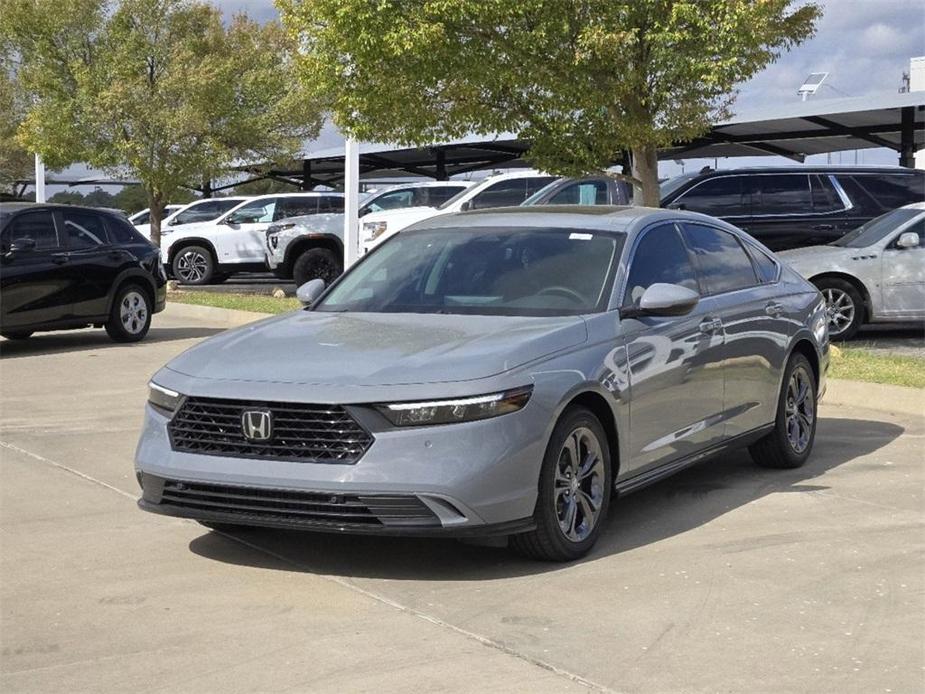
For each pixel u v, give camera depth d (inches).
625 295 249.1
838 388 405.7
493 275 256.5
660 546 235.1
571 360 224.1
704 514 261.1
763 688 163.8
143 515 262.7
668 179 652.7
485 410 206.4
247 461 210.1
